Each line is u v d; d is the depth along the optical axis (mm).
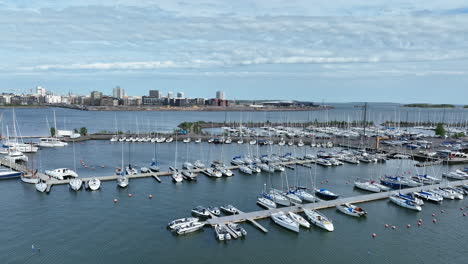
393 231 74438
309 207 85125
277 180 115000
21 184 103000
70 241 65812
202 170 123938
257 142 194500
